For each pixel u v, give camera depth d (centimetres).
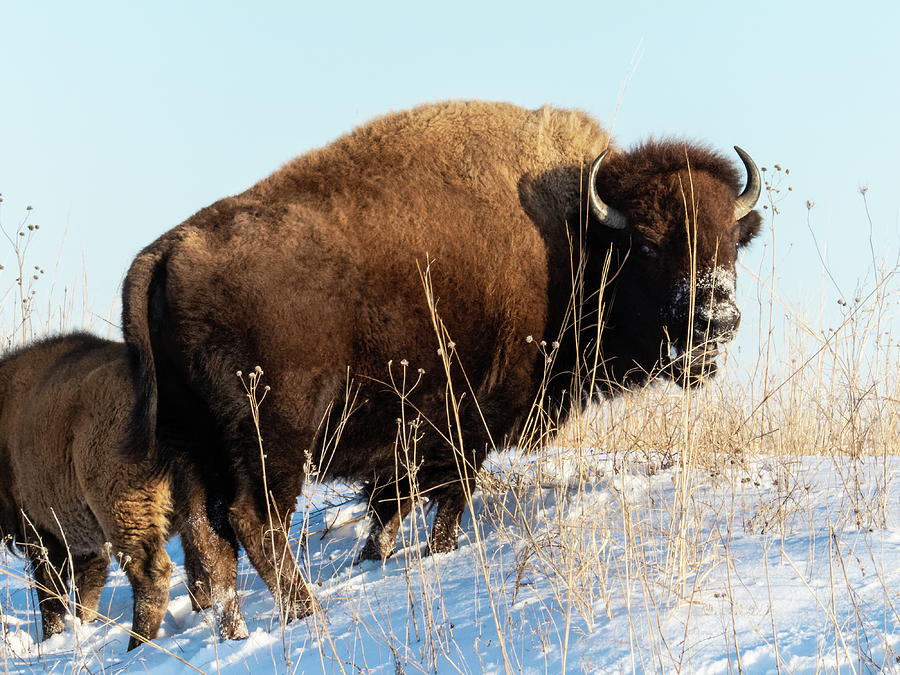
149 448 1379
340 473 1522
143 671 1190
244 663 1120
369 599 1297
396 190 1477
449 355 1477
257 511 1366
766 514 1331
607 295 1617
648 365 1630
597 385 1667
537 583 1198
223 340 1348
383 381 1445
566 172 1609
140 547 1528
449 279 1472
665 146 1634
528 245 1545
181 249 1366
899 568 1062
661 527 1327
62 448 1652
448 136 1566
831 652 870
